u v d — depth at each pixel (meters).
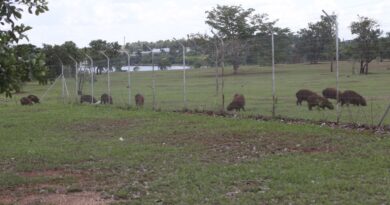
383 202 7.18
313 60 20.52
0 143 14.17
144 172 9.91
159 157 11.39
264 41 21.73
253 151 11.68
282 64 21.95
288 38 21.28
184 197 7.81
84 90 33.09
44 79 6.63
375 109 16.83
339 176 8.78
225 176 9.12
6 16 6.25
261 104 20.72
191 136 14.30
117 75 32.28
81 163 11.09
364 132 13.36
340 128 14.23
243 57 23.03
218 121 16.88
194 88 28.03
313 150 11.44
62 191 8.66
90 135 15.36
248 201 7.46
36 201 8.02
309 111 18.03
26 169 10.60
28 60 6.44
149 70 29.34
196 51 27.44
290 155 10.93
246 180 8.78
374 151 10.84
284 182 8.49
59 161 11.32
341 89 19.47
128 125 17.27
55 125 18.06
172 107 22.41
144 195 8.12
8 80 6.38
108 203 7.74
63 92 29.95
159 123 17.30
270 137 13.41
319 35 20.80
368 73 18.42
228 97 23.91
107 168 10.45
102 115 20.52
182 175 9.35
